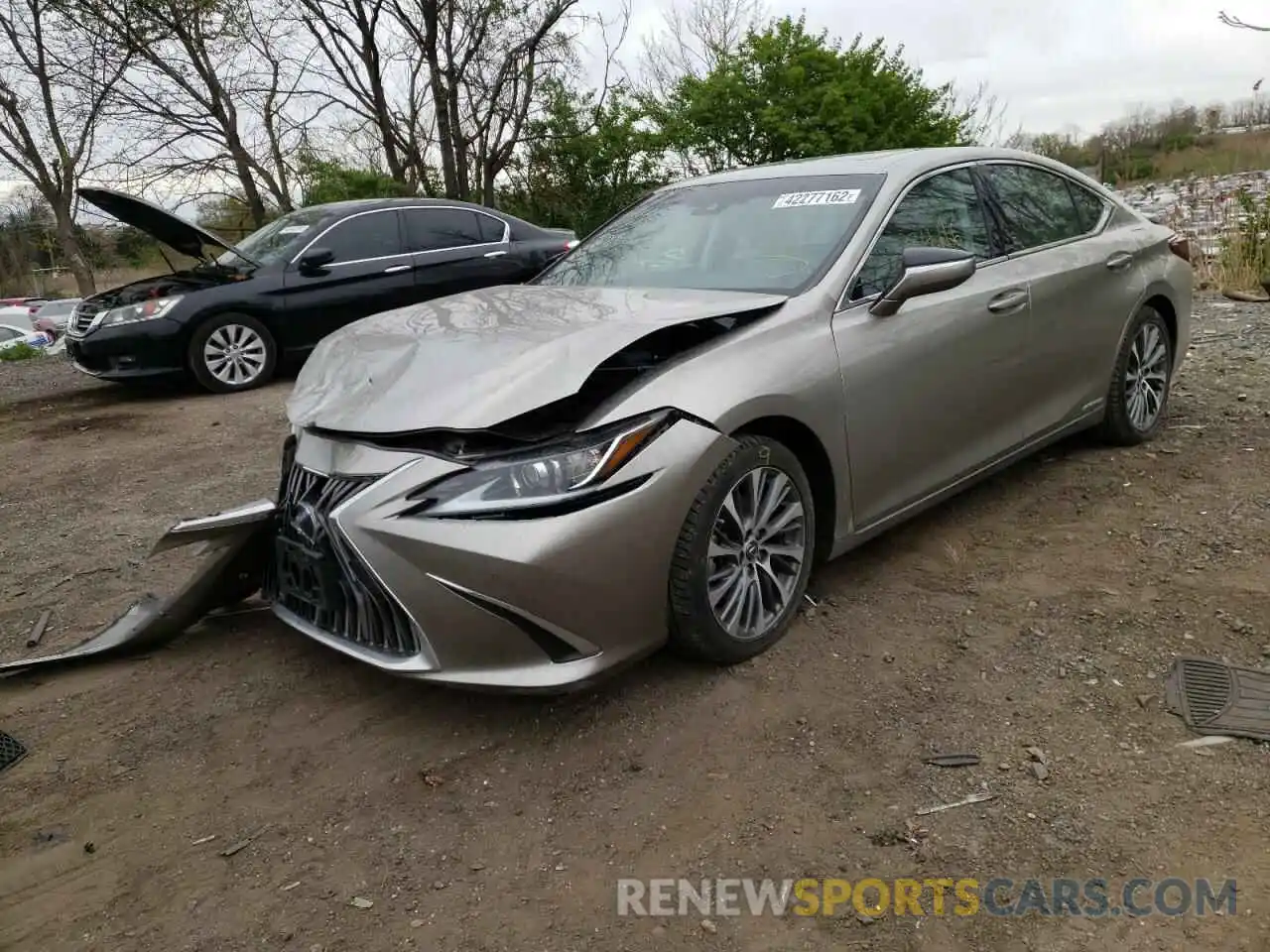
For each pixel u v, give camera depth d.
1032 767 2.71
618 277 4.11
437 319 3.51
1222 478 4.62
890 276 3.74
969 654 3.30
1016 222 4.44
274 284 8.95
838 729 2.93
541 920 2.29
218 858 2.57
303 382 3.42
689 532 2.99
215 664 3.55
